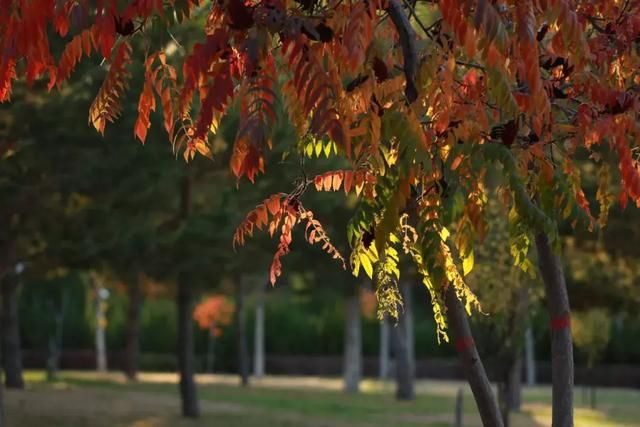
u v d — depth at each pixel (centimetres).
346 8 511
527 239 602
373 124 492
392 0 548
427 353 6562
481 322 2431
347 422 3447
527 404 4666
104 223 2603
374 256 580
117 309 6725
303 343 6688
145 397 4094
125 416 3325
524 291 2397
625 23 631
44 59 504
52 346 5534
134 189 2433
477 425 3497
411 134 494
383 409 4059
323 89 453
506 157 520
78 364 6644
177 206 3200
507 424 2488
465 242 566
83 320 6675
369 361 6819
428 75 533
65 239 2617
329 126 448
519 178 517
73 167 2288
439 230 543
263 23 463
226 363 6769
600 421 3784
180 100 475
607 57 627
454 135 538
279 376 6612
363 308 6606
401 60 601
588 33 667
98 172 2330
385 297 582
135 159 2364
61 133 2212
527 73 489
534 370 6288
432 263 537
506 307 2377
